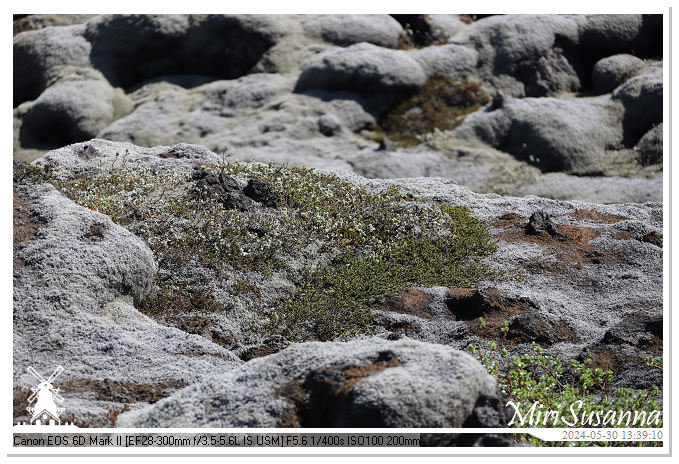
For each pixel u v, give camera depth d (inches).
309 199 528.4
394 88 1342.3
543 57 1445.6
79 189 488.4
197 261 446.6
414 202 559.2
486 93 1380.4
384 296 440.5
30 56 1531.7
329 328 408.5
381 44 1518.2
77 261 352.8
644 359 353.1
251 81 1401.3
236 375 249.6
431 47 1467.8
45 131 1381.6
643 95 1282.0
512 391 299.6
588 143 1218.6
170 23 1487.5
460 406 218.5
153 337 334.6
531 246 511.2
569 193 1097.4
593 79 1446.9
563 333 397.4
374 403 216.2
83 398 279.3
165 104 1373.0
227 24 1472.7
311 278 452.1
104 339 322.7
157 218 473.7
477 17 1708.9
